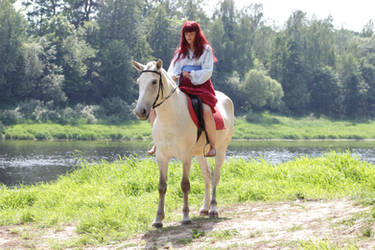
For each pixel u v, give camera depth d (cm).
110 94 5725
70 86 5372
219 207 614
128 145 3378
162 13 6731
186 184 503
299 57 7762
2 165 1892
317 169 757
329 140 5103
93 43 6031
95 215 560
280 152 2783
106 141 3938
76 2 6494
